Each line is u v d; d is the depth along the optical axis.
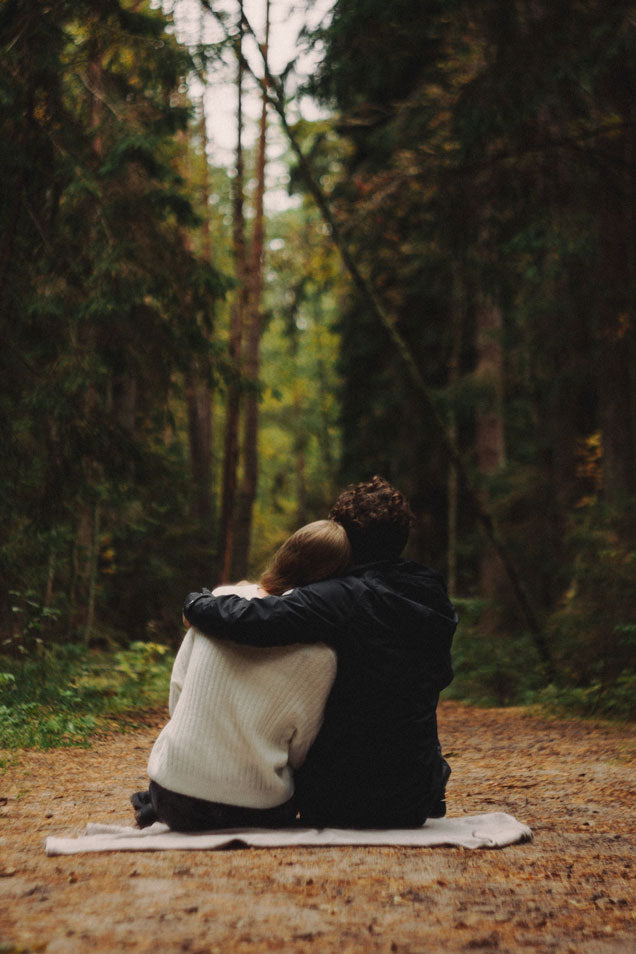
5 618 9.92
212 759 3.62
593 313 14.52
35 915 2.63
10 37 8.89
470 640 14.53
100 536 14.96
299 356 39.69
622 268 12.32
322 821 3.80
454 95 10.28
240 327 17.95
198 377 10.62
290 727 3.67
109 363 10.30
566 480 18.16
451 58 10.84
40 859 3.32
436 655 3.83
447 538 21.22
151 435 12.24
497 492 18.45
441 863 3.37
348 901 2.86
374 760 3.74
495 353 18.27
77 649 10.63
